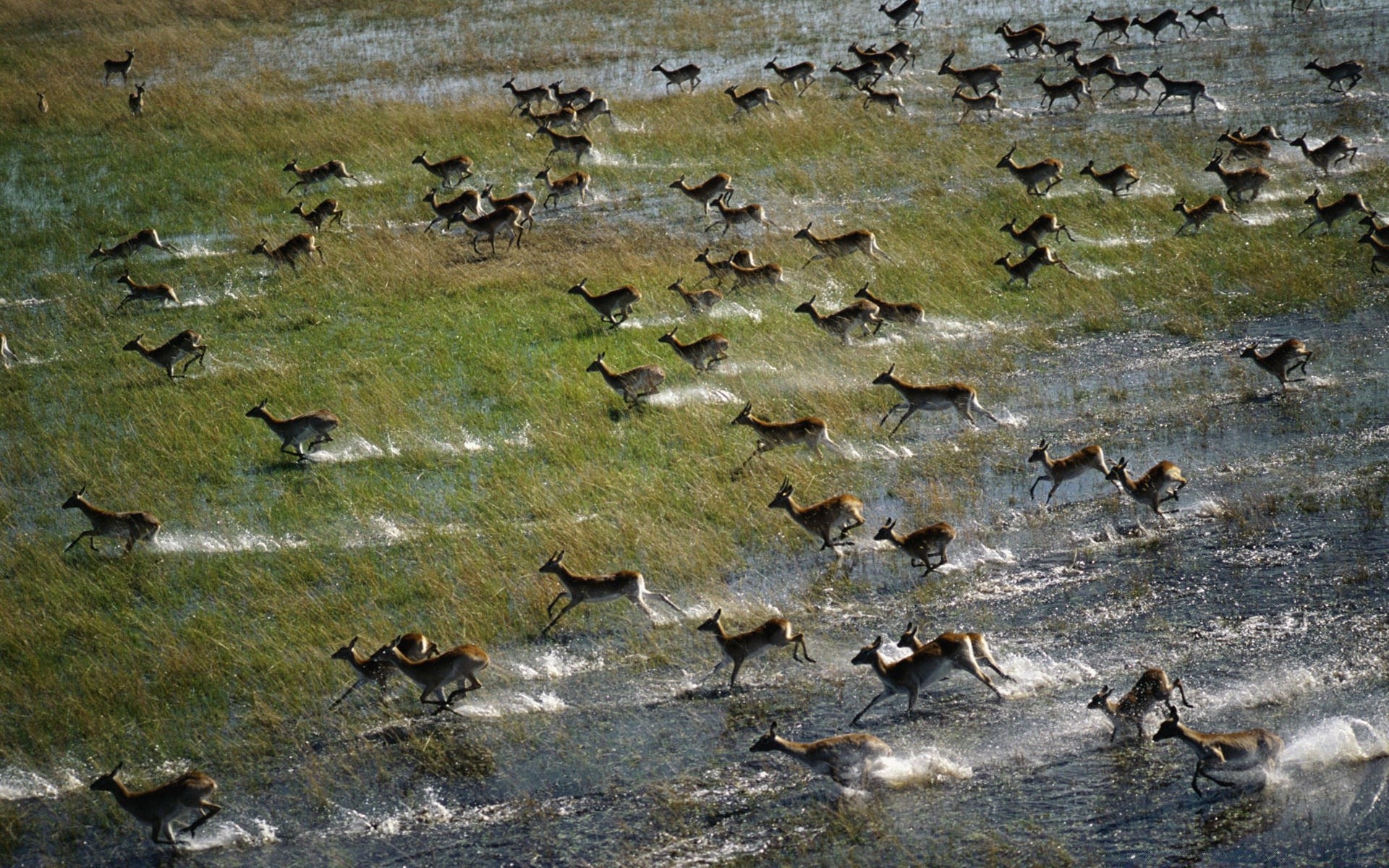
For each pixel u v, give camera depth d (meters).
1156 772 15.20
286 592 20.25
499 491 23.16
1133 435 24.47
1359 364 26.73
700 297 30.62
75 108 51.53
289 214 39.91
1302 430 24.03
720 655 18.36
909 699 16.50
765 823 14.73
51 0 68.56
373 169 43.56
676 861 14.16
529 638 19.05
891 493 22.92
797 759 15.05
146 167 44.91
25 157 46.78
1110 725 16.14
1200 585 19.27
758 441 24.80
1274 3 58.94
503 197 40.41
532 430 25.61
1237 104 45.12
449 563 20.95
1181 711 16.20
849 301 31.70
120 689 17.81
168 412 26.98
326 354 29.83
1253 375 26.77
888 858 14.01
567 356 29.12
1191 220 34.28
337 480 24.05
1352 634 17.64
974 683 17.38
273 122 48.62
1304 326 29.02
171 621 19.59
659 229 37.12
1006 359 28.44
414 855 14.57
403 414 26.41
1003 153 41.69
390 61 57.44
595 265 34.34
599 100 45.66
